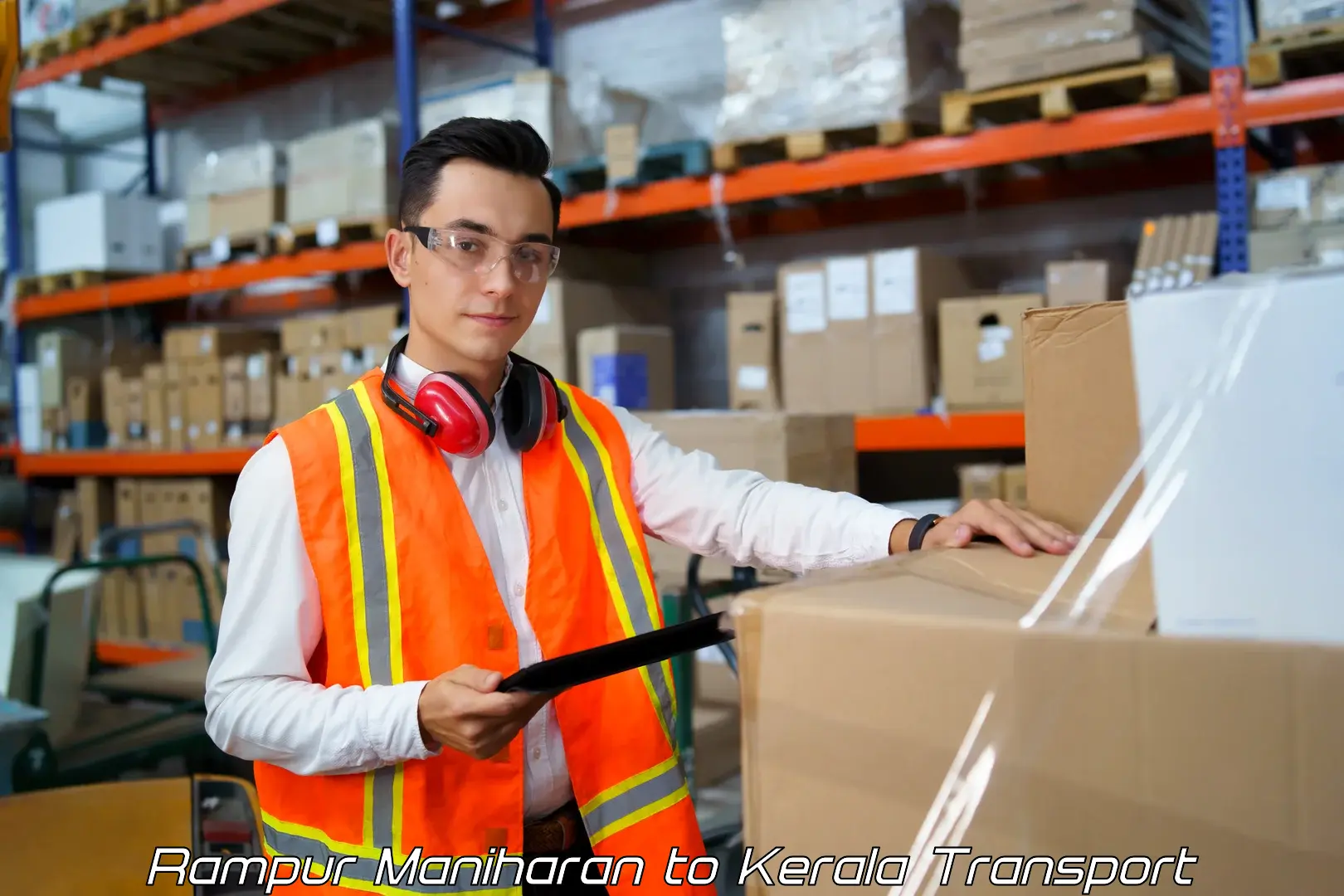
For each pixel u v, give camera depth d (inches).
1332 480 20.6
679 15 152.9
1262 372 21.3
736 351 118.6
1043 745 21.9
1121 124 94.9
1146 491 22.7
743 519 44.9
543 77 129.0
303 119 203.0
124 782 58.4
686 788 42.9
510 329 41.3
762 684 24.8
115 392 184.2
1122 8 92.1
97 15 173.8
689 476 46.8
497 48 171.8
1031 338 33.7
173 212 195.3
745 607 25.1
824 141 109.1
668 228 156.8
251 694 37.1
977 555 31.4
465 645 38.8
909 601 24.8
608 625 42.8
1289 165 112.9
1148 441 22.8
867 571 29.4
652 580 44.1
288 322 159.9
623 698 41.7
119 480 177.9
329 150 150.9
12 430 217.0
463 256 40.3
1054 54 96.3
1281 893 20.1
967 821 22.4
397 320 144.9
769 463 79.8
